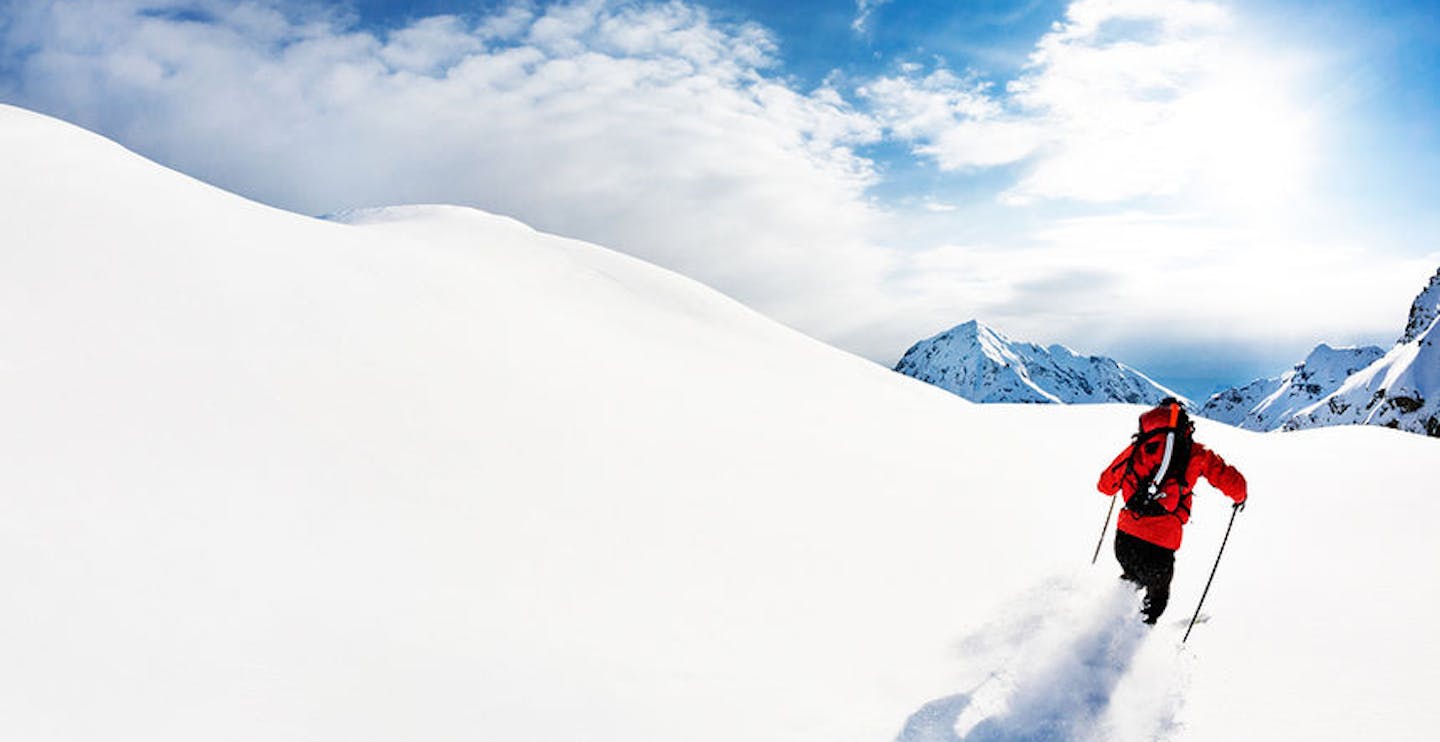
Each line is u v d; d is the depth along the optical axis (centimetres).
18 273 899
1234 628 536
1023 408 2370
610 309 2267
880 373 2884
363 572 514
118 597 427
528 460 817
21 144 1256
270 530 552
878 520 787
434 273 1566
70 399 694
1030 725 390
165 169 1595
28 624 388
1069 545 746
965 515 838
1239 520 889
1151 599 501
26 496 530
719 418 1193
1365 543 771
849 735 381
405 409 877
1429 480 1093
